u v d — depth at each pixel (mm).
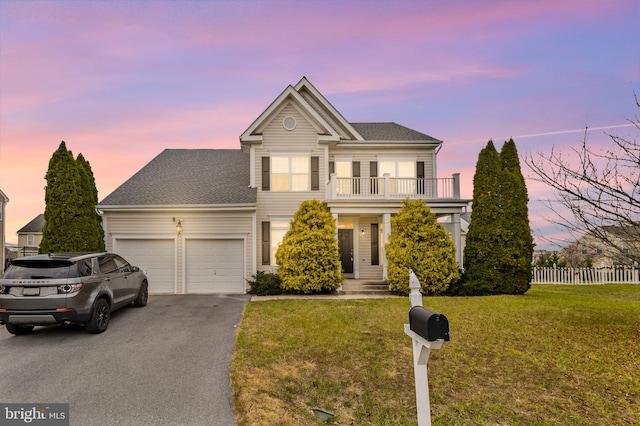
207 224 14820
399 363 6074
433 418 4520
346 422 4441
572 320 8758
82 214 12953
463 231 27453
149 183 16391
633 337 7430
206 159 18781
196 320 9031
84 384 5055
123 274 9375
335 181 15039
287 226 15703
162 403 4449
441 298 12086
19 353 6457
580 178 6109
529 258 13891
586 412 4656
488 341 7164
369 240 16734
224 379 5230
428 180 16562
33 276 7168
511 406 4805
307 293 13828
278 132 15969
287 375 5520
